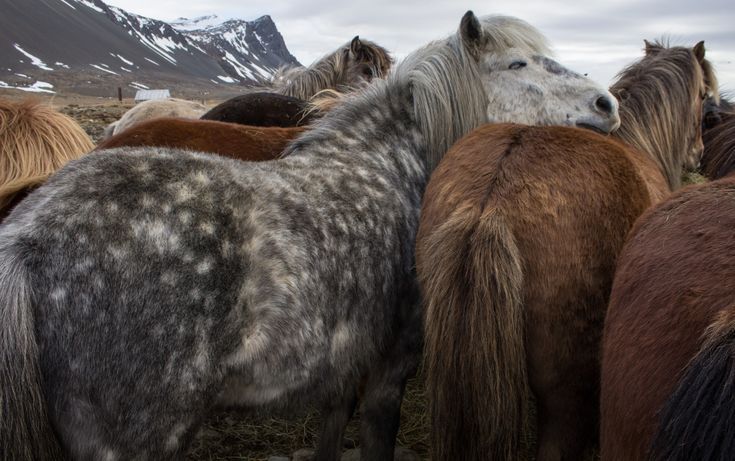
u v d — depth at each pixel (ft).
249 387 7.28
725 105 19.63
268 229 7.20
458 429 7.00
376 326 8.66
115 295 6.27
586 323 7.03
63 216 6.28
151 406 6.44
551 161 7.50
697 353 4.28
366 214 8.66
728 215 5.46
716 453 3.90
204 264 6.66
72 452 6.34
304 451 10.99
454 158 8.44
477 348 6.77
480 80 11.58
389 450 9.41
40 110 11.62
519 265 6.83
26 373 5.81
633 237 6.35
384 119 10.69
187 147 11.37
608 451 5.30
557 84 11.53
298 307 7.27
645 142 12.51
